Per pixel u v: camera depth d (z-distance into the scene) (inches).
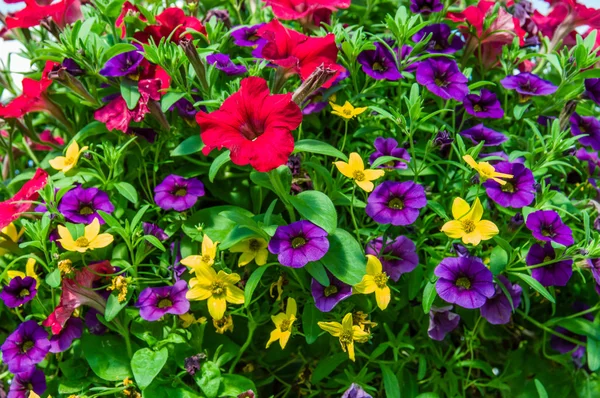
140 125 17.2
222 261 14.7
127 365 15.4
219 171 16.9
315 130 18.1
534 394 17.6
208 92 15.8
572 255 14.9
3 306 18.1
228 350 16.1
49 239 15.6
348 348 14.3
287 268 15.5
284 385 17.6
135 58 16.5
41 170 16.7
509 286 15.5
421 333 17.0
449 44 18.8
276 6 17.5
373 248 15.6
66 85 16.3
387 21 16.8
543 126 19.2
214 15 18.5
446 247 15.1
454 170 17.7
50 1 19.9
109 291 15.5
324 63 13.9
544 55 17.9
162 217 16.8
